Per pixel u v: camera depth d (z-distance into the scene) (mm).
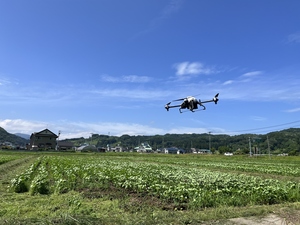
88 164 27422
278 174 25078
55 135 102438
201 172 21734
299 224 6809
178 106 5074
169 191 10531
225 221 6949
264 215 7590
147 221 6688
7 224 6199
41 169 20594
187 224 6664
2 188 13578
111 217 7242
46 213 7980
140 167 25531
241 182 14141
